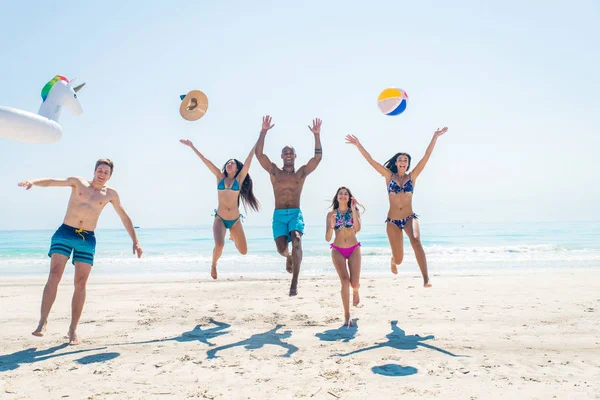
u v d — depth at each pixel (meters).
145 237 49.78
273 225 7.96
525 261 19.05
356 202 6.96
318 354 5.41
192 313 7.93
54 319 7.51
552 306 8.12
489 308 8.02
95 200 6.02
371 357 5.24
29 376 4.67
